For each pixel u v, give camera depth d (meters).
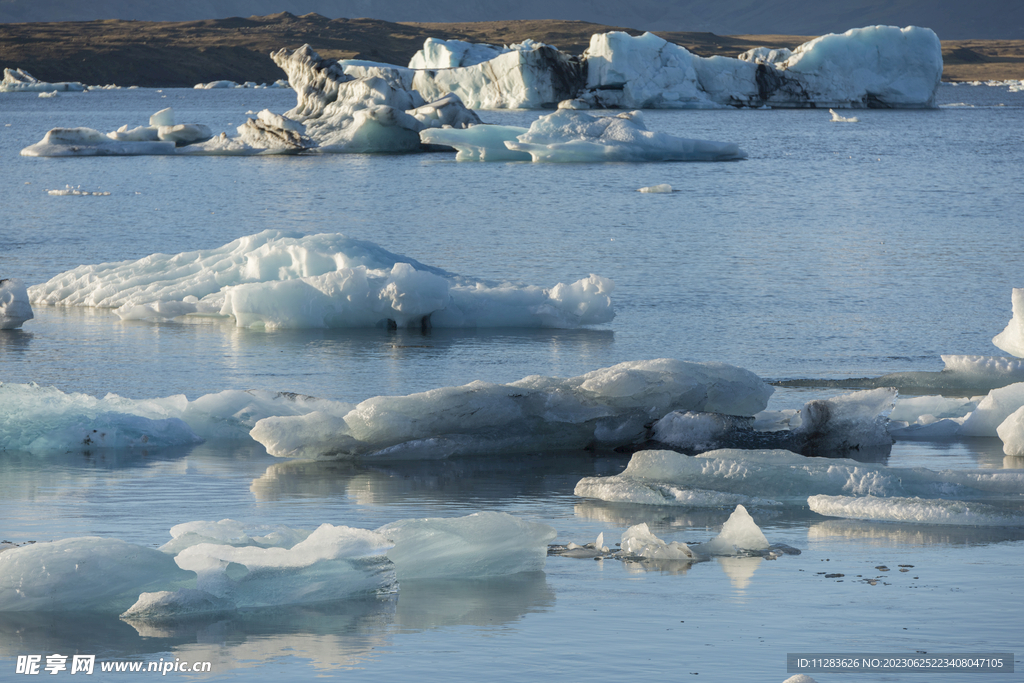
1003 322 43.50
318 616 13.30
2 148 178.75
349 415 23.42
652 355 37.53
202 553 14.16
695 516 18.62
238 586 13.77
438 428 23.89
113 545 13.95
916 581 14.64
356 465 22.84
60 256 63.97
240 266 46.53
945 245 68.56
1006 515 17.92
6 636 12.59
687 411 25.00
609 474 22.17
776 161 153.62
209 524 15.62
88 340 39.69
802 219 85.38
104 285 48.38
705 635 12.52
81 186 114.94
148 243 70.81
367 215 88.44
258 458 23.30
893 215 88.44
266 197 103.31
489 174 129.62
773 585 14.48
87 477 21.22
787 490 19.98
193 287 45.88
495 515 15.58
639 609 13.50
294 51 181.25
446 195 105.44
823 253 65.25
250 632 12.73
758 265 60.28
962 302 47.91
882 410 25.09
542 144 147.12
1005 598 13.86
